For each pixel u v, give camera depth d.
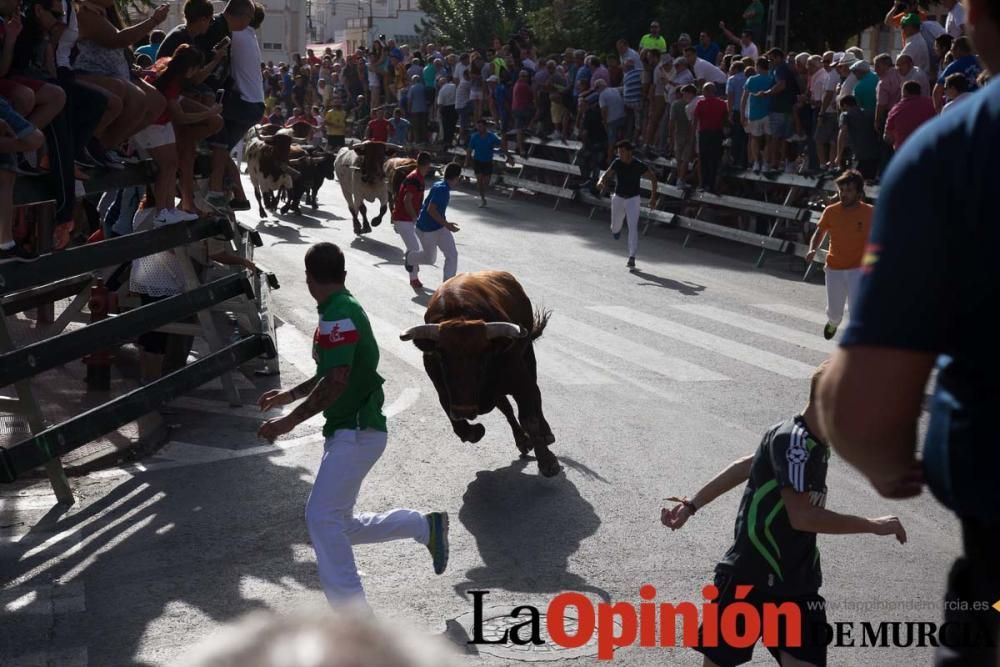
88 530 6.96
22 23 7.02
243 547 6.67
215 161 10.57
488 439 8.78
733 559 4.26
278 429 5.28
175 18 38.88
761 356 11.56
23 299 10.02
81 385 10.17
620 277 16.25
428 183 28.41
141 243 8.37
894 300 1.58
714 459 8.30
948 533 6.91
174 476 7.95
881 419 1.60
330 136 31.45
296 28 63.72
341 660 0.87
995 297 1.55
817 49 28.86
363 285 15.09
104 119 7.96
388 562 6.44
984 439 1.60
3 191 6.89
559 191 23.95
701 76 19.94
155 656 5.29
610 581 6.17
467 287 7.76
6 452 6.70
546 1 44.62
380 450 5.57
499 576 6.24
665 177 21.31
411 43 57.09
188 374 8.55
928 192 1.57
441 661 0.91
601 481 7.80
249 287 9.73
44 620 5.69
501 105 26.31
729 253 19.00
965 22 1.72
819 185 16.98
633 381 10.48
